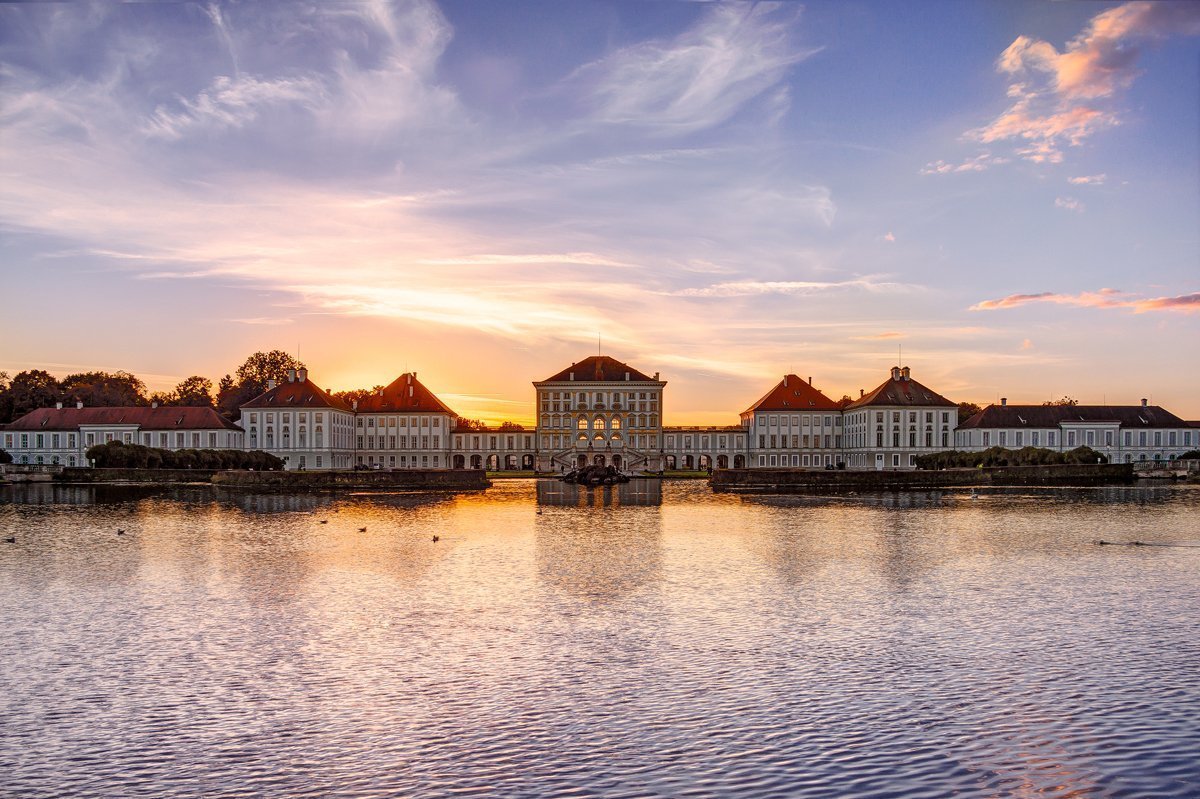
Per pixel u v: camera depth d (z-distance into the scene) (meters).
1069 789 20.03
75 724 24.20
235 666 29.45
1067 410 195.38
